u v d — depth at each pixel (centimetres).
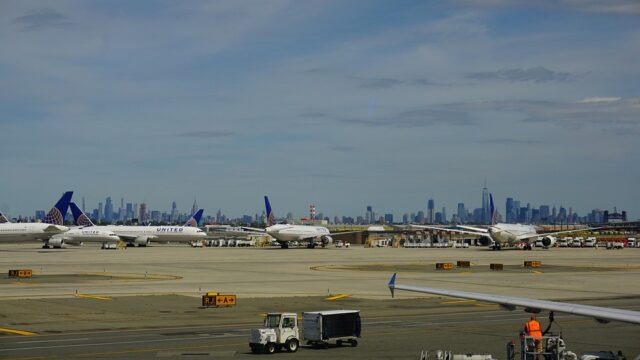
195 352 4238
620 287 8738
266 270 11719
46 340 4684
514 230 19925
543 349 3544
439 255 17200
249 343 4306
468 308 6594
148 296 7481
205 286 8750
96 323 5541
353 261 14475
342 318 4509
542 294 7881
